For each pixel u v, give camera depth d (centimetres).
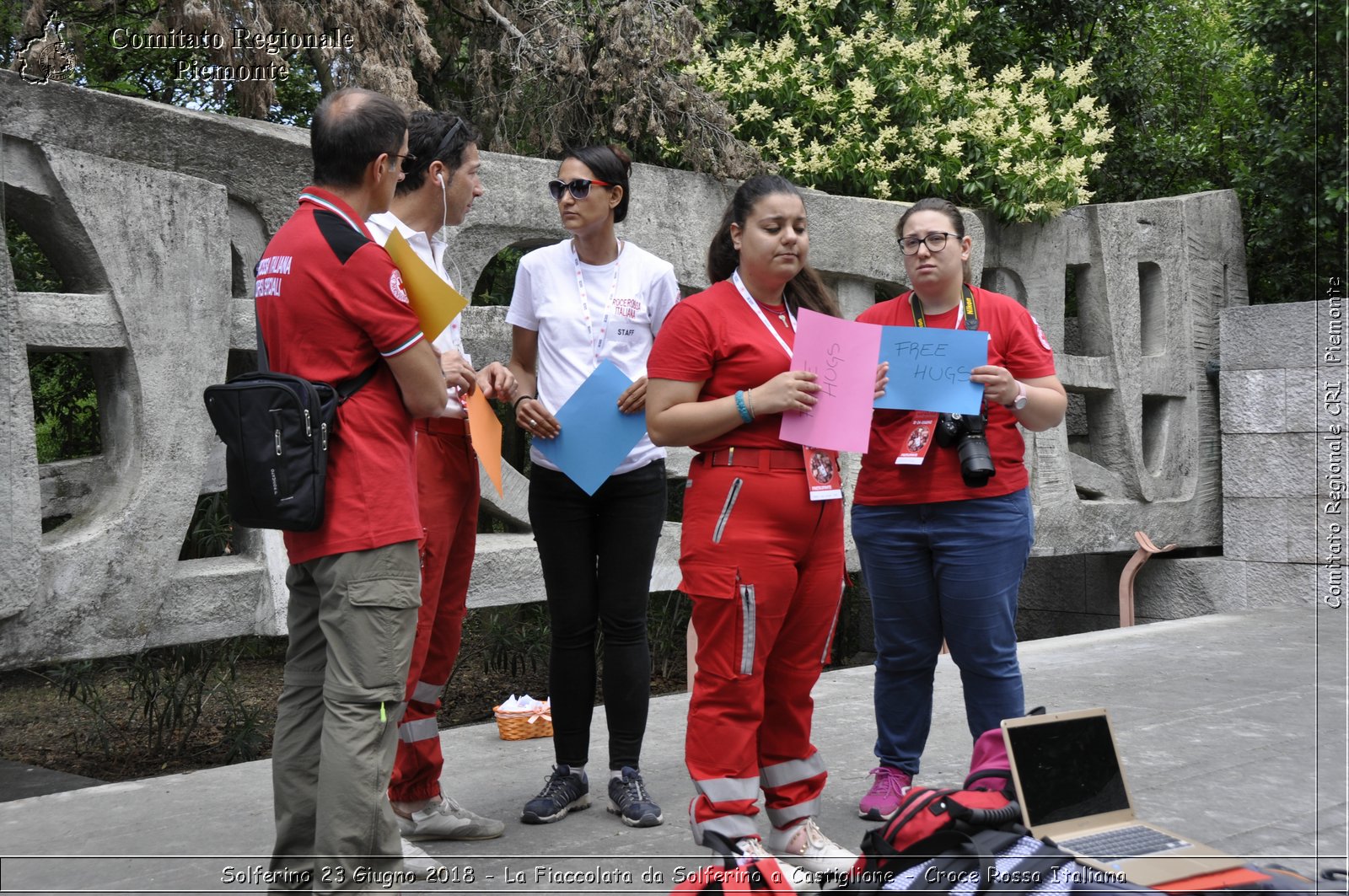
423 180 319
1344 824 337
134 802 371
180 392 443
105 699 621
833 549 305
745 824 287
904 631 351
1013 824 272
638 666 358
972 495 333
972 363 321
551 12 633
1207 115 980
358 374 262
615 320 363
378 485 259
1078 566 855
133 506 429
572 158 357
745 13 764
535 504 361
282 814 273
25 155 412
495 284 771
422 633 316
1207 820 341
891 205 679
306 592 273
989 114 706
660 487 364
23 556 398
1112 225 778
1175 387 806
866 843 269
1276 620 727
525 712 463
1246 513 790
